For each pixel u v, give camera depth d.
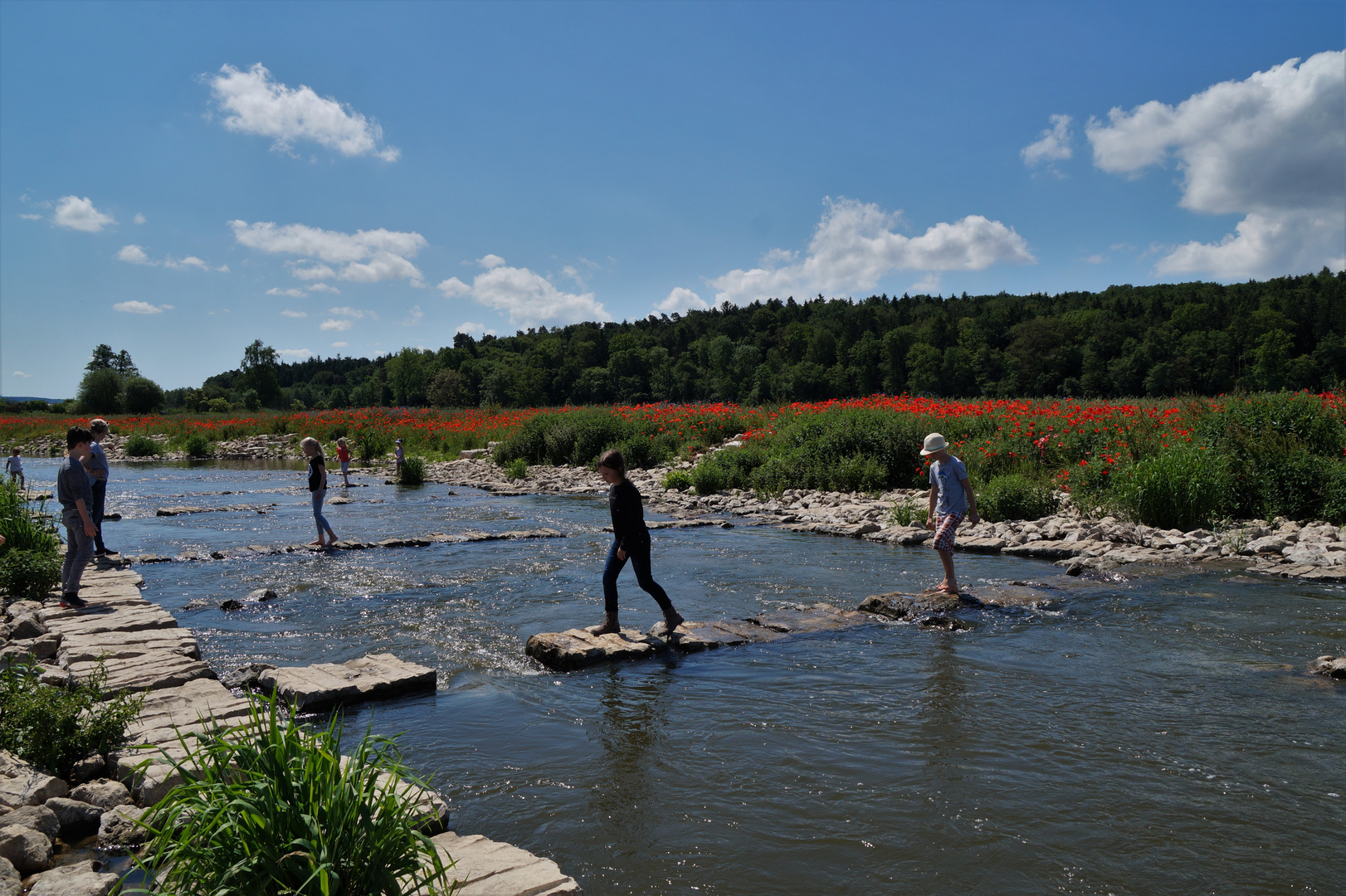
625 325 198.12
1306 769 4.72
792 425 22.64
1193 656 6.91
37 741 4.75
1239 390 17.20
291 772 2.89
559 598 9.47
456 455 34.44
